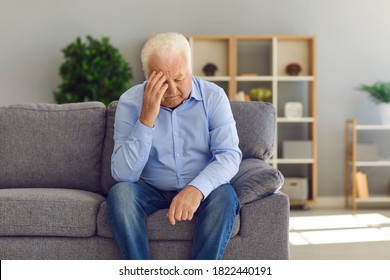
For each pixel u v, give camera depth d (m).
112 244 3.39
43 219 3.39
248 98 8.10
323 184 8.38
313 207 8.28
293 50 8.18
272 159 7.97
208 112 3.47
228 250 3.34
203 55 8.15
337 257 5.10
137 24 8.29
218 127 3.45
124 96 3.52
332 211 7.88
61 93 7.77
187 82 3.31
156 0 8.29
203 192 3.20
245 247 3.35
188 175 3.48
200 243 3.16
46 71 8.28
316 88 8.16
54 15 8.27
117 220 3.17
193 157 3.48
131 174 3.38
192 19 8.30
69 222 3.39
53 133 4.18
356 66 8.35
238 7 8.30
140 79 8.30
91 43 7.82
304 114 8.37
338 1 8.31
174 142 3.46
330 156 8.38
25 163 4.14
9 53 8.27
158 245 3.33
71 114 4.24
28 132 4.20
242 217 3.35
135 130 3.33
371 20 8.33
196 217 3.32
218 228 3.14
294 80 8.20
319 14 8.31
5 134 4.20
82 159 4.15
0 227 3.40
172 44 3.26
